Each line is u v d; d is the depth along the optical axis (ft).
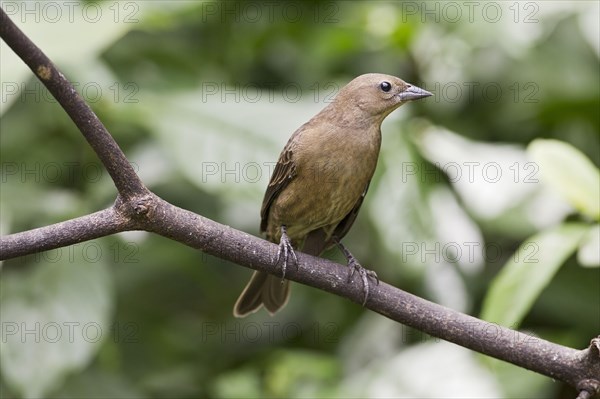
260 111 34.22
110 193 33.94
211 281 38.75
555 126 38.40
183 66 38.65
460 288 33.86
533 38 36.63
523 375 31.40
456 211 35.14
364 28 39.09
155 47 38.47
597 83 37.11
